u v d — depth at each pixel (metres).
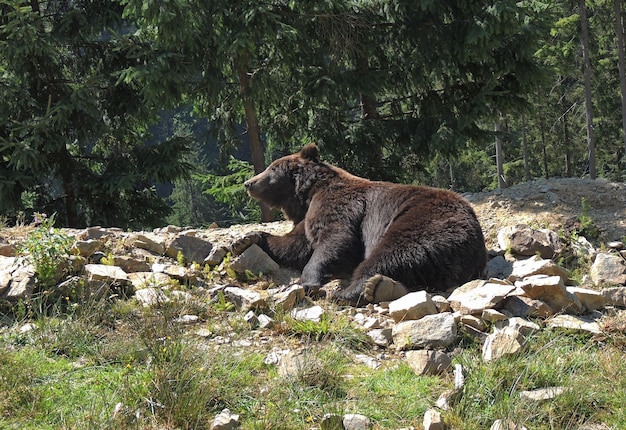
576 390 4.07
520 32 13.53
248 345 4.95
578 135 34.41
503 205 8.24
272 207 8.06
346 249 6.62
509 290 5.37
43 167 14.64
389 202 6.63
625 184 8.48
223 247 7.00
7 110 13.66
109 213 15.80
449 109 14.99
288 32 12.84
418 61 14.46
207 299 5.79
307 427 3.87
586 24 25.70
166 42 12.83
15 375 4.18
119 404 3.88
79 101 13.67
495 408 3.97
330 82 14.02
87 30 14.77
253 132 15.05
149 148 15.55
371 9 14.48
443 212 6.23
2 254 6.30
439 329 4.87
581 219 7.50
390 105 15.98
